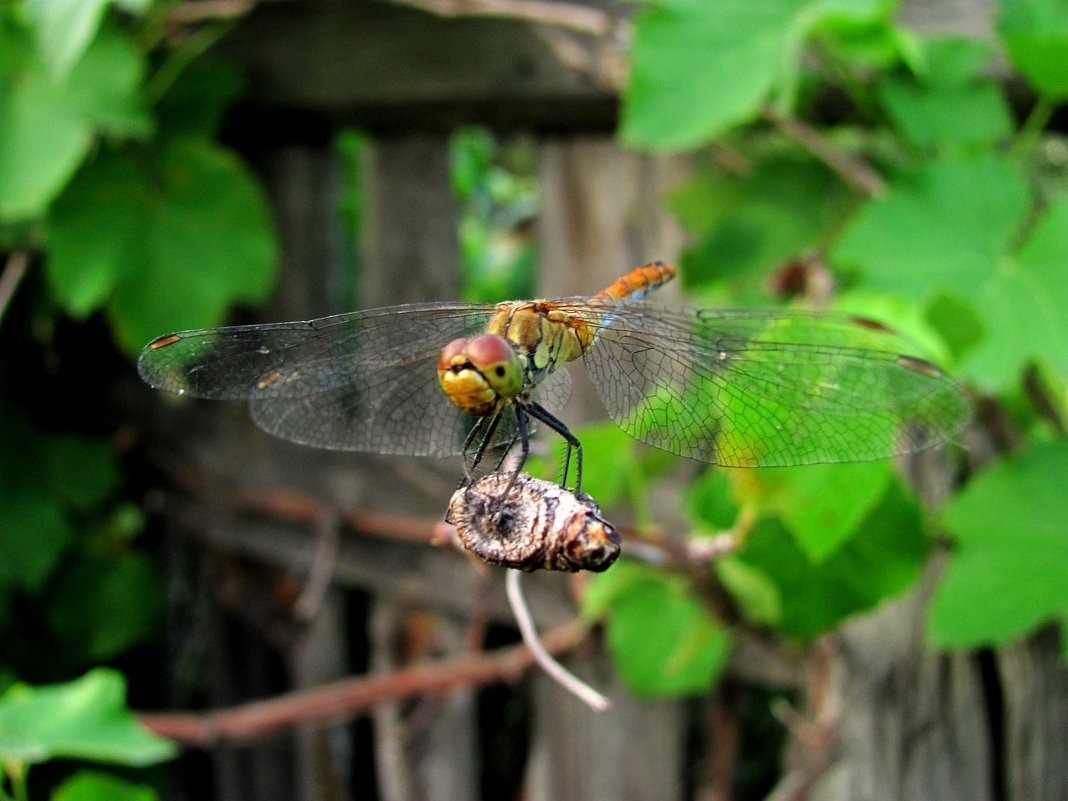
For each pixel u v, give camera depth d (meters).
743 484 0.18
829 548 0.18
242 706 0.25
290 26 0.22
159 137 0.22
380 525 0.23
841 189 0.20
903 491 0.18
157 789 0.24
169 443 0.24
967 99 0.19
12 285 0.22
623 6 0.21
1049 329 0.18
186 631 0.25
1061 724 0.19
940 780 0.20
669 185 0.21
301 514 0.23
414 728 0.23
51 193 0.20
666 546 0.19
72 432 0.24
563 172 0.22
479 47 0.21
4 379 0.24
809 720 0.20
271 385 0.18
